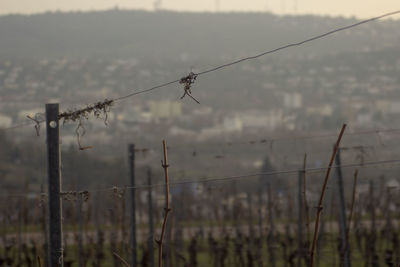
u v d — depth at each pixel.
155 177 76.19
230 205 80.75
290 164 73.94
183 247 61.84
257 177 91.88
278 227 67.06
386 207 59.59
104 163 96.38
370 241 51.22
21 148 118.31
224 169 103.25
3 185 98.25
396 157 111.69
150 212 37.62
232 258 57.41
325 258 49.69
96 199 64.25
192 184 80.19
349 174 70.06
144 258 47.31
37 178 104.94
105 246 59.69
